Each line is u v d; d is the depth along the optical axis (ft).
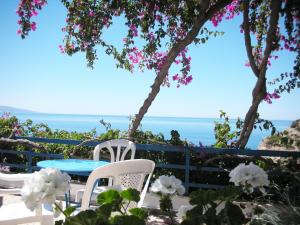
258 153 15.26
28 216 9.41
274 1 18.16
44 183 4.02
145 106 18.25
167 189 4.25
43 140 18.75
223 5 17.98
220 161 16.22
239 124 19.70
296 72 20.95
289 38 21.07
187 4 18.20
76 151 18.62
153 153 17.33
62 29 21.06
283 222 7.29
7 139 19.10
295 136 17.93
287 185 13.08
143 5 18.80
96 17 20.10
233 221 4.08
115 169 7.64
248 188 4.22
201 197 4.15
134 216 3.79
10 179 10.68
